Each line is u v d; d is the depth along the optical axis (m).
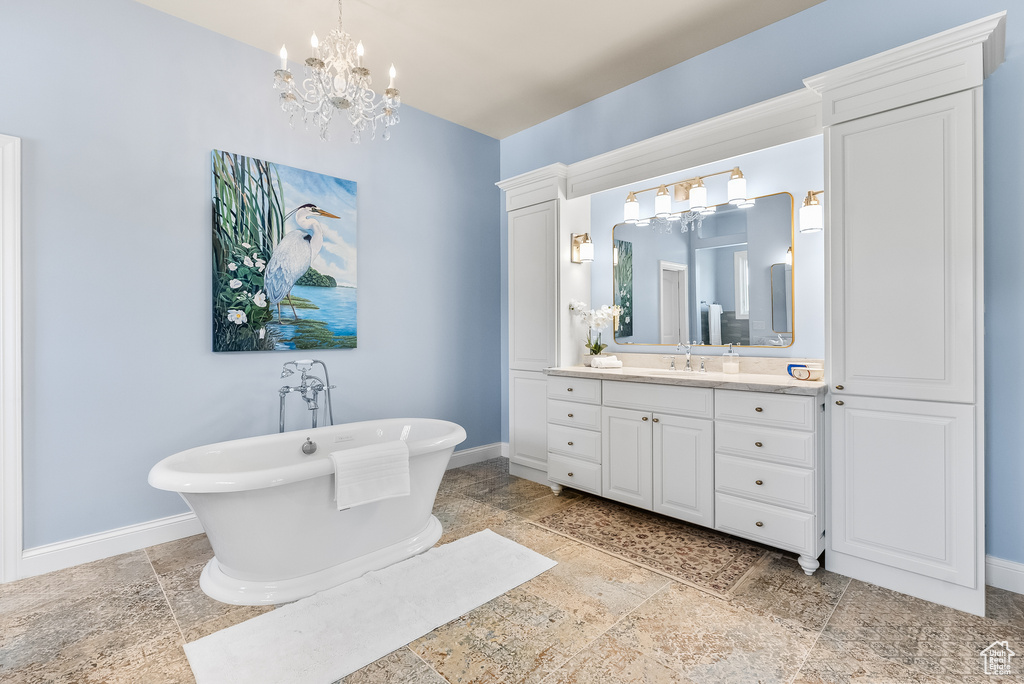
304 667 1.62
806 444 2.23
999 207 2.09
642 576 2.23
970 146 1.87
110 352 2.46
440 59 3.12
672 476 2.72
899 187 2.03
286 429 3.08
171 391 2.65
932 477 1.97
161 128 2.61
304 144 3.16
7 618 1.91
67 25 2.34
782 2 2.57
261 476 1.96
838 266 2.19
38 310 2.27
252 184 2.91
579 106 3.77
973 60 1.85
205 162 2.75
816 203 2.66
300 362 3.12
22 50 2.23
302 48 2.97
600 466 3.09
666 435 2.75
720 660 1.65
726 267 3.09
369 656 1.67
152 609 1.98
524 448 3.74
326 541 2.20
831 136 2.21
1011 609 1.94
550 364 3.54
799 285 2.80
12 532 2.21
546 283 3.57
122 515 2.51
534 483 3.63
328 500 2.17
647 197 3.47
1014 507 2.09
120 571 2.30
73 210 2.36
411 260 3.75
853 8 2.49
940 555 1.96
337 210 3.28
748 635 1.79
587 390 3.16
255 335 2.91
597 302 3.78
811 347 2.76
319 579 2.16
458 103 3.72
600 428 3.09
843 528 2.21
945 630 1.80
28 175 2.24
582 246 3.60
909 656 1.66
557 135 3.94
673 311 3.35
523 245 3.75
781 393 2.29
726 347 3.10
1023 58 2.03
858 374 2.14
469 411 4.19
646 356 3.46
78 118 2.37
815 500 2.21
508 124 4.11
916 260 1.99
